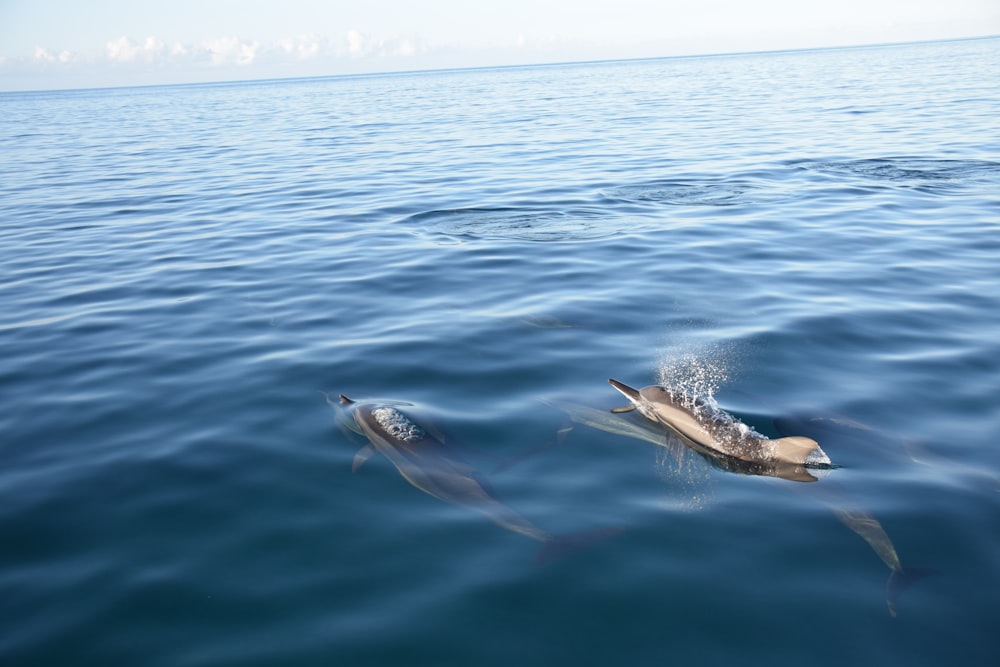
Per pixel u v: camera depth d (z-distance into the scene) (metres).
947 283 11.21
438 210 17.78
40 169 28.44
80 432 7.64
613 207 17.44
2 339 10.42
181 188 22.62
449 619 4.85
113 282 13.01
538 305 10.94
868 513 5.82
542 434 7.23
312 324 10.58
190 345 9.96
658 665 4.43
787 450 6.52
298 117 51.94
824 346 9.12
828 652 4.50
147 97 138.00
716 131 30.66
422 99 67.94
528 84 92.56
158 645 4.72
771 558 5.36
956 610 4.80
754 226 15.15
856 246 13.41
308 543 5.71
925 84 50.44
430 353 9.34
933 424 7.19
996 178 18.53
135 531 5.94
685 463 6.68
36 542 5.84
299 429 7.54
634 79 90.50
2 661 4.62
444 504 6.14
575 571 5.27
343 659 4.54
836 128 29.50
